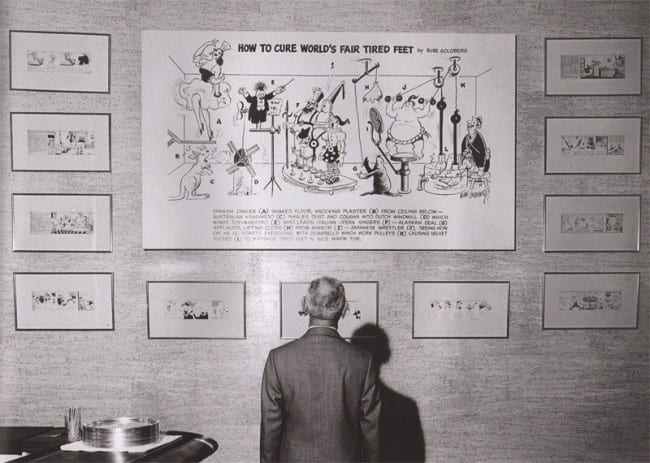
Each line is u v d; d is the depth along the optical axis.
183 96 3.98
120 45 3.97
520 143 4.02
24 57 3.94
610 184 4.02
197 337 3.96
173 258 3.96
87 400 3.96
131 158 3.96
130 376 3.96
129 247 3.96
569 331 4.02
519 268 4.01
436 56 4.01
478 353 4.00
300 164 4.00
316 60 4.00
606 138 4.02
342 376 2.85
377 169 4.00
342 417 2.85
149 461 2.79
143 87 3.96
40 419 3.95
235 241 3.98
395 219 4.00
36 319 3.95
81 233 3.95
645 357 4.02
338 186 4.00
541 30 4.02
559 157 4.02
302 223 3.99
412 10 4.02
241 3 3.99
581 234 4.02
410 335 3.98
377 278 3.99
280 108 4.00
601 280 4.02
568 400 4.01
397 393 3.98
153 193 3.96
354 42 4.00
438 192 4.01
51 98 3.95
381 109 4.01
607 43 4.02
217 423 3.95
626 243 4.02
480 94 4.02
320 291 2.93
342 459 2.84
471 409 3.99
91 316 3.95
